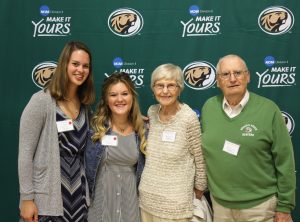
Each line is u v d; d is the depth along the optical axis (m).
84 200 1.88
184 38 2.34
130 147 1.91
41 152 1.78
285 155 1.80
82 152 1.91
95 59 2.37
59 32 2.36
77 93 1.97
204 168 1.91
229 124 1.84
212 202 1.97
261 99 1.86
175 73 1.86
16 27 2.37
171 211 1.79
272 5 2.29
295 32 2.30
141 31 2.34
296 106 2.34
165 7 2.33
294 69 2.32
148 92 2.38
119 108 1.90
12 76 2.39
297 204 2.37
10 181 2.44
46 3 2.35
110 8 2.34
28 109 1.77
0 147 2.43
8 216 2.46
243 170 1.80
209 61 2.34
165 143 1.86
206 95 2.36
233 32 2.32
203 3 2.31
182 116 1.87
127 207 1.88
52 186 1.77
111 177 1.90
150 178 1.85
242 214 1.86
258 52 2.32
